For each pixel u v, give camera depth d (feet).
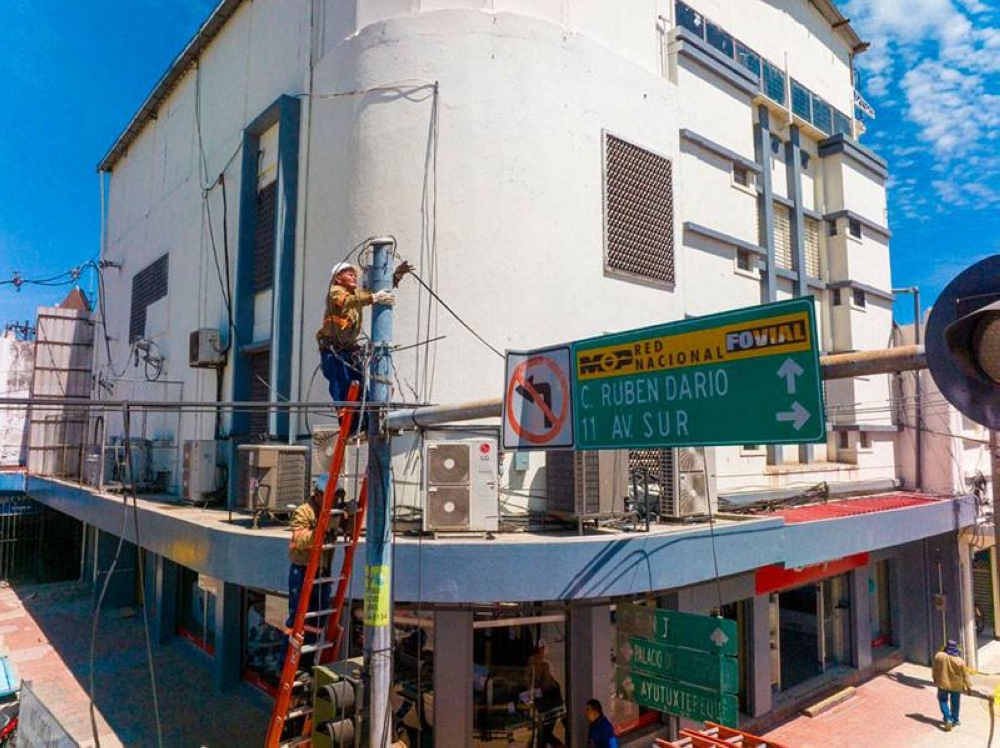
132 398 61.16
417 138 32.73
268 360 40.19
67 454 73.61
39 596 65.72
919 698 45.34
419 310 31.68
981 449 62.08
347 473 28.96
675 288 39.24
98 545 61.00
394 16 34.30
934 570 53.67
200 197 50.75
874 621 54.24
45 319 75.66
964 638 52.70
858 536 39.04
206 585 37.91
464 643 28.43
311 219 36.37
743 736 24.52
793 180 53.06
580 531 28.60
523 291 32.60
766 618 40.16
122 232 69.26
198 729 34.99
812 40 58.29
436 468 27.81
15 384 92.68
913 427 57.82
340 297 22.61
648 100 38.86
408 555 25.68
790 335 13.02
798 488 46.57
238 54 47.11
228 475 40.06
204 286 48.75
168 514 35.88
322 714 19.80
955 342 8.93
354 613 30.48
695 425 14.46
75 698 39.60
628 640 27.94
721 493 41.47
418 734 28.99
